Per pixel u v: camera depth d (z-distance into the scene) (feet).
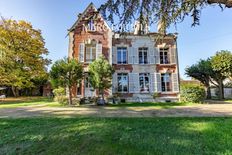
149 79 81.82
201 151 15.78
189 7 16.65
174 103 70.64
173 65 82.99
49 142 19.04
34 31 116.98
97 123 27.63
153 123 27.58
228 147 16.67
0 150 17.37
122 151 15.94
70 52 76.84
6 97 127.24
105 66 66.59
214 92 127.34
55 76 63.62
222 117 33.55
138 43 83.71
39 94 156.25
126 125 26.09
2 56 106.83
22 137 21.08
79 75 65.05
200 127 24.16
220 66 86.89
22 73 110.52
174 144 17.60
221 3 14.79
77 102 67.00
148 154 15.25
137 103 71.61
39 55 117.80
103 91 71.31
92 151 16.24
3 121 31.14
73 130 23.44
